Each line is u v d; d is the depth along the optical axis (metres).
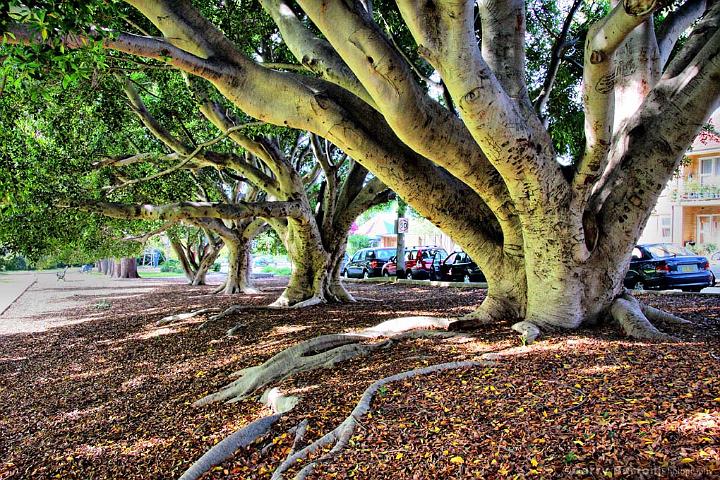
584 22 10.33
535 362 5.02
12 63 4.18
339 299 12.64
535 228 6.00
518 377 4.60
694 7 7.39
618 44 4.17
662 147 5.79
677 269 13.30
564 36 7.92
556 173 5.61
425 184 6.57
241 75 5.73
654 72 6.57
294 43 6.33
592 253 6.23
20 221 9.19
